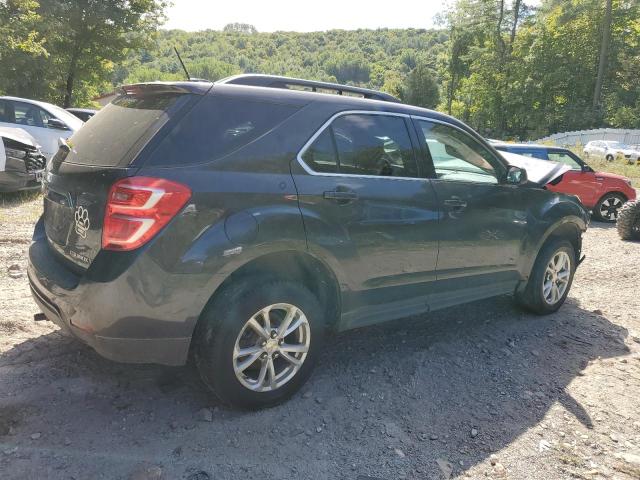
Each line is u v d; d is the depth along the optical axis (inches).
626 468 107.3
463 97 2405.3
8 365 126.3
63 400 114.4
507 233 164.9
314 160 119.6
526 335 170.9
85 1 1002.1
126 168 99.8
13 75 855.7
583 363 153.5
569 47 1966.0
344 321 129.3
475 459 106.8
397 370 140.6
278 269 119.6
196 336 107.8
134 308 98.5
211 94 110.3
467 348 157.8
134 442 102.9
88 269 101.5
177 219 99.3
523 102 2079.2
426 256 142.0
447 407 125.1
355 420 116.7
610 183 428.8
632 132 1588.3
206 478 94.8
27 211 305.0
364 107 133.1
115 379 124.7
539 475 103.5
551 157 430.0
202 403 117.7
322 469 100.2
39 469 93.0
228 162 107.3
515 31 2143.2
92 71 1109.7
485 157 163.8
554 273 187.9
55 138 400.8
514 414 124.1
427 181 142.5
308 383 130.2
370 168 130.3
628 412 128.3
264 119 114.9
